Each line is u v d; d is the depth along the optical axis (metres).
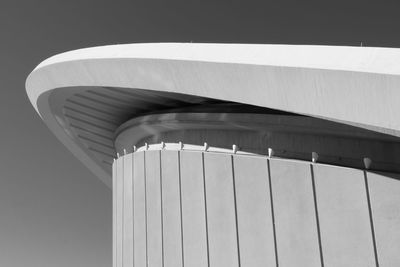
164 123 16.33
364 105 8.54
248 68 10.41
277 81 9.90
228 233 13.13
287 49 10.07
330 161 11.93
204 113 14.87
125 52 13.61
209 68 11.23
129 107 18.47
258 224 12.46
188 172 14.80
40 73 17.42
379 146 11.52
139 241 16.66
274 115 13.05
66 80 16.34
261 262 12.22
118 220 18.97
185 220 14.55
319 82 9.16
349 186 11.08
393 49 8.47
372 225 10.61
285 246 11.81
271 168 12.48
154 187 16.16
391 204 10.50
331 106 9.05
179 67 11.97
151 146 17.73
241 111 14.17
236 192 13.16
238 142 14.01
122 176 18.78
